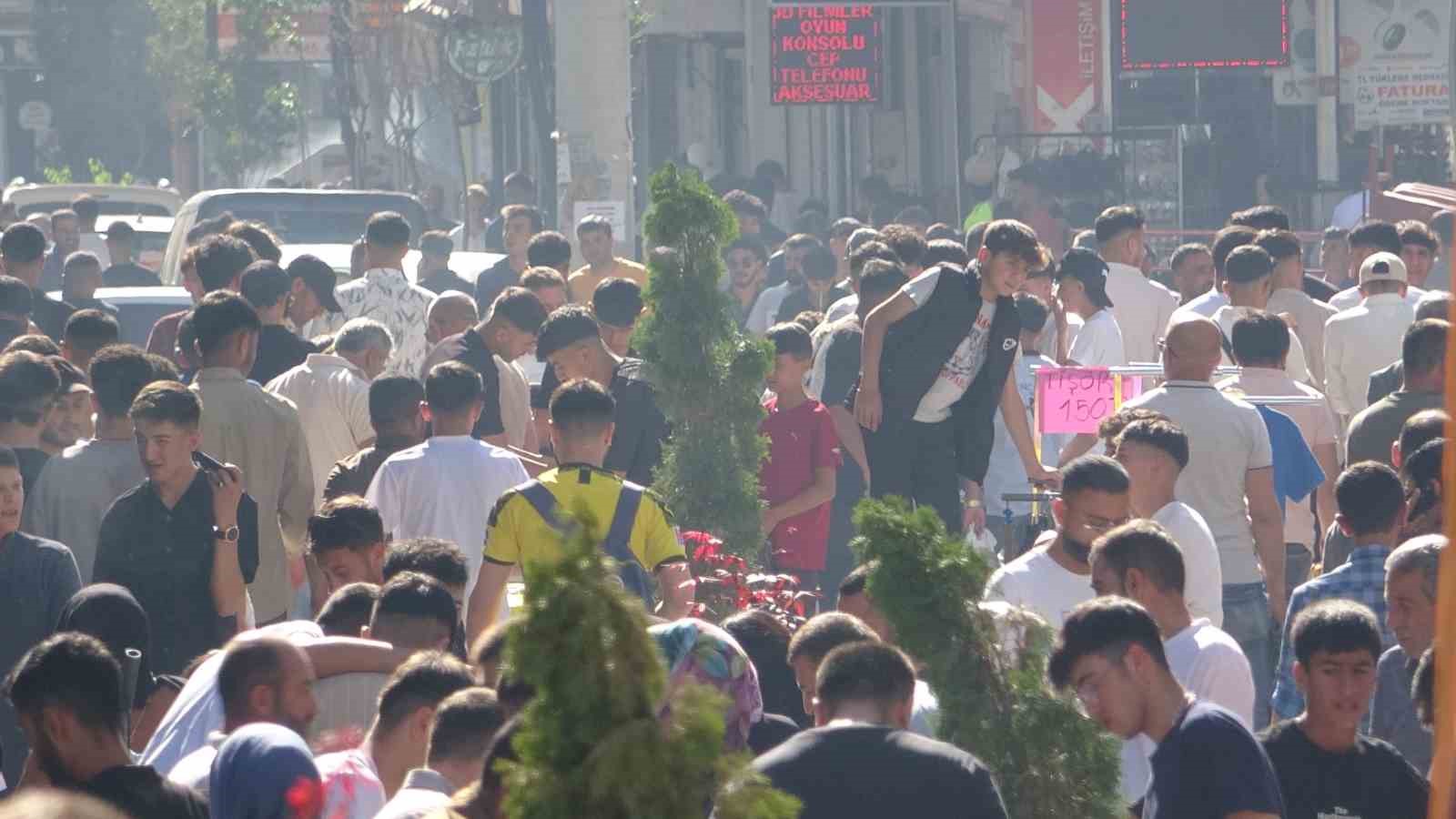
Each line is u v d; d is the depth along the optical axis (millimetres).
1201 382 27047
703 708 8586
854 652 15195
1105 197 67562
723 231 27500
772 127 95625
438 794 14766
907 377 29984
